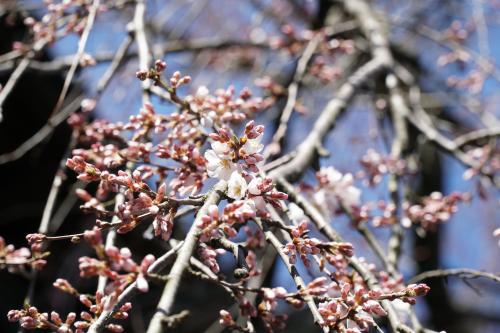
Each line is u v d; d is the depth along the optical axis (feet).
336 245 6.17
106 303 4.78
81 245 17.01
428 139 12.78
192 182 6.67
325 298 5.86
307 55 12.71
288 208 7.42
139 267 4.83
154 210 5.64
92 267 4.73
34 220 18.35
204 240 5.42
